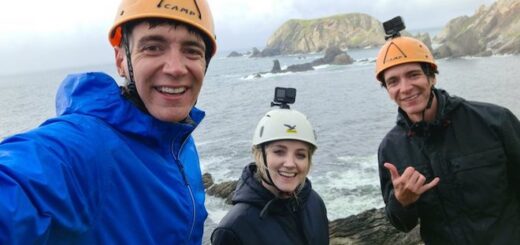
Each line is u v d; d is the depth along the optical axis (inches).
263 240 40.4
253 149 45.3
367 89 661.9
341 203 174.4
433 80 43.3
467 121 41.2
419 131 43.0
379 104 506.0
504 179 39.8
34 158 17.6
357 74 924.6
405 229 45.1
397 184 40.2
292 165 41.9
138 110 23.8
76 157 19.3
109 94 23.1
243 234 40.1
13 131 548.1
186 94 25.2
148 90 24.2
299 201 43.8
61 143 19.1
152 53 23.8
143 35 23.5
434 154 41.8
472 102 42.6
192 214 26.6
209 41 26.1
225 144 344.2
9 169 16.6
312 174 227.1
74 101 22.5
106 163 20.8
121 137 22.7
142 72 23.7
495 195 39.4
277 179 41.9
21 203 16.2
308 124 44.8
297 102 588.4
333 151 287.4
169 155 26.2
